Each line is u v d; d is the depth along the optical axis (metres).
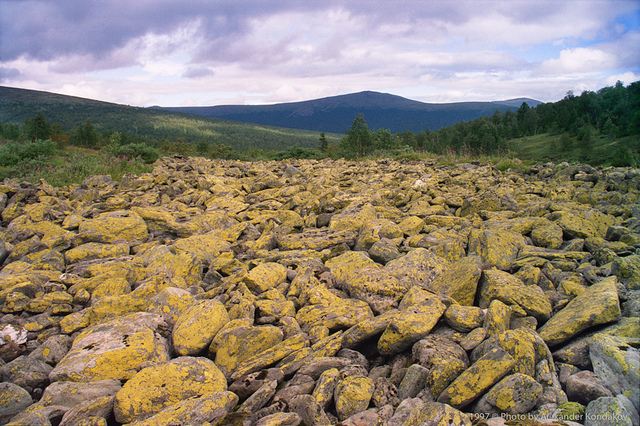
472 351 3.68
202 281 6.54
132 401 3.38
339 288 5.83
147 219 9.64
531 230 7.35
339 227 8.90
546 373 3.20
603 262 5.54
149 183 16.14
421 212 9.66
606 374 3.06
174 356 4.42
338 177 18.95
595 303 3.86
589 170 15.32
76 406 3.36
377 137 38.38
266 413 3.18
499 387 2.96
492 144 60.88
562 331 3.70
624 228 6.71
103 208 11.81
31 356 4.34
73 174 18.97
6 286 5.73
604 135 78.31
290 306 4.95
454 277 5.03
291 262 6.62
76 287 5.87
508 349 3.32
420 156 27.62
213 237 8.21
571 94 136.00
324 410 3.32
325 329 4.44
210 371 3.70
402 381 3.41
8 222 11.12
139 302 5.10
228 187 15.43
